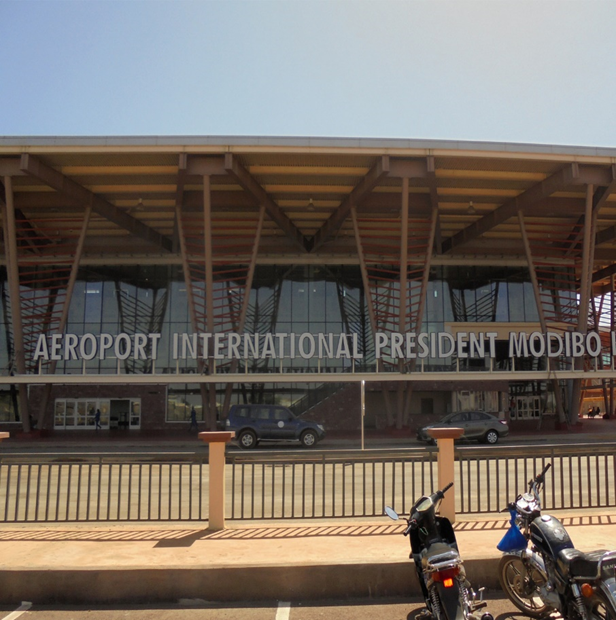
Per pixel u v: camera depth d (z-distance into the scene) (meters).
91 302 40.59
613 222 38.16
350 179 30.92
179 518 8.88
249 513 10.38
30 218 35.84
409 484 14.00
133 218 36.09
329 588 6.42
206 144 27.39
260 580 6.39
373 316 33.41
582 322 32.50
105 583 6.34
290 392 39.78
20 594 6.34
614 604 4.38
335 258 41.22
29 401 39.34
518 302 41.81
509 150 28.16
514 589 5.86
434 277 41.66
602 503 10.88
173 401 39.59
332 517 8.98
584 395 62.66
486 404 40.22
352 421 39.12
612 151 28.73
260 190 31.48
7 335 40.44
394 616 5.86
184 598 6.32
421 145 27.86
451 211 35.69
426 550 5.29
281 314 40.53
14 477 16.73
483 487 13.27
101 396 39.53
